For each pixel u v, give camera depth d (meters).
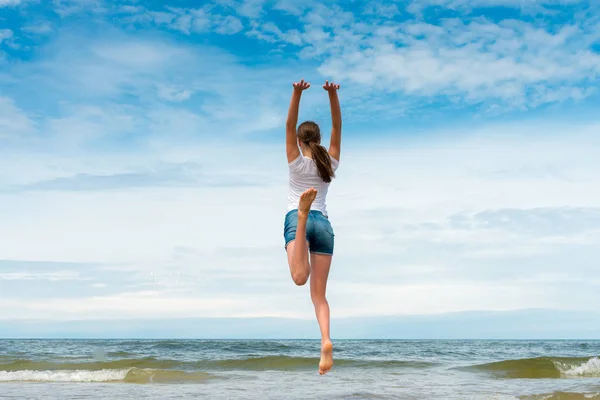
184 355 21.00
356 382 11.24
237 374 13.02
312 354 21.67
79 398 8.53
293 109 3.92
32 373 12.36
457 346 37.12
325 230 3.92
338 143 4.15
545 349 31.05
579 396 8.65
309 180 4.00
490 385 10.62
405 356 22.09
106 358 17.95
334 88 4.04
